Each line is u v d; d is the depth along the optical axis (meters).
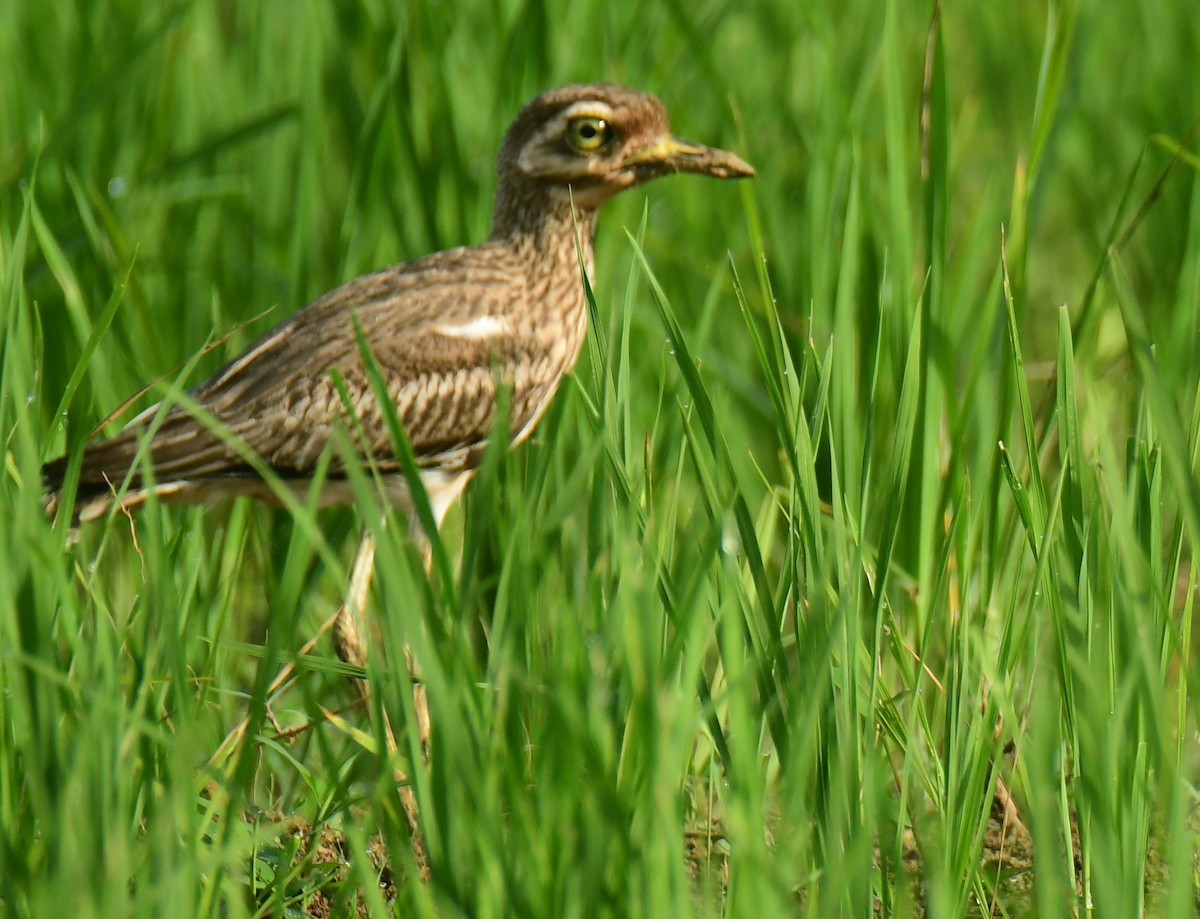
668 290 13.34
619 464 7.36
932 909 6.15
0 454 7.73
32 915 6.25
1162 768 6.38
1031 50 16.73
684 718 6.35
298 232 12.38
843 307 8.71
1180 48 15.71
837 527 7.30
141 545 9.90
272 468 10.21
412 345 10.52
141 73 14.03
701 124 15.30
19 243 8.27
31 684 6.66
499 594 6.61
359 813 8.70
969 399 9.71
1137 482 7.60
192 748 7.17
